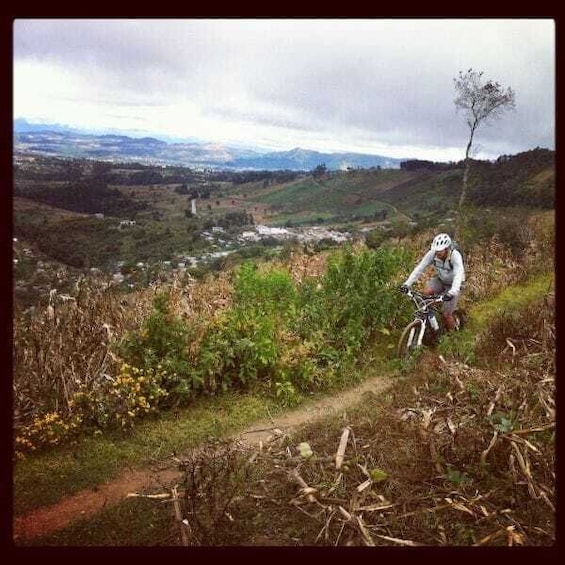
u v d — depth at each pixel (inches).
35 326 257.9
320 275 469.1
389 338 368.2
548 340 300.5
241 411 261.4
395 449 207.8
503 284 503.5
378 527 166.9
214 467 181.2
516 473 187.8
